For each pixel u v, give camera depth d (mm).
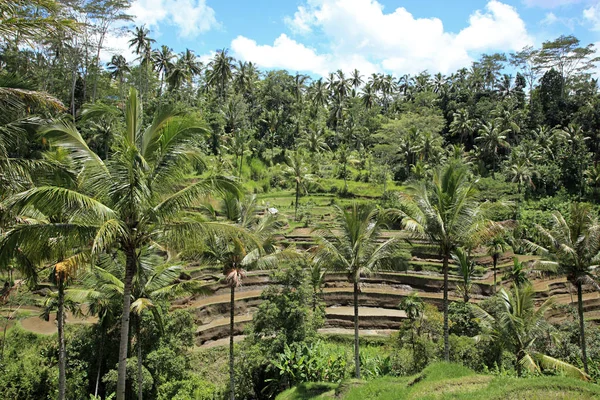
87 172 11578
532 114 79062
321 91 82375
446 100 88938
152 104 61875
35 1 10016
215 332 28297
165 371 21406
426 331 25312
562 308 31641
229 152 68062
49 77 47906
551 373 22484
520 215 50656
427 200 20266
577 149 66438
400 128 69875
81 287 20000
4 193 11461
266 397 23125
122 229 11320
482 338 23250
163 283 18953
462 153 67938
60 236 11188
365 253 20266
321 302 31141
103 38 49219
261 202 55125
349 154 71438
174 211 12352
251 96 83312
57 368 21344
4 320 26000
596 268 21641
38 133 11352
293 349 23281
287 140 78062
